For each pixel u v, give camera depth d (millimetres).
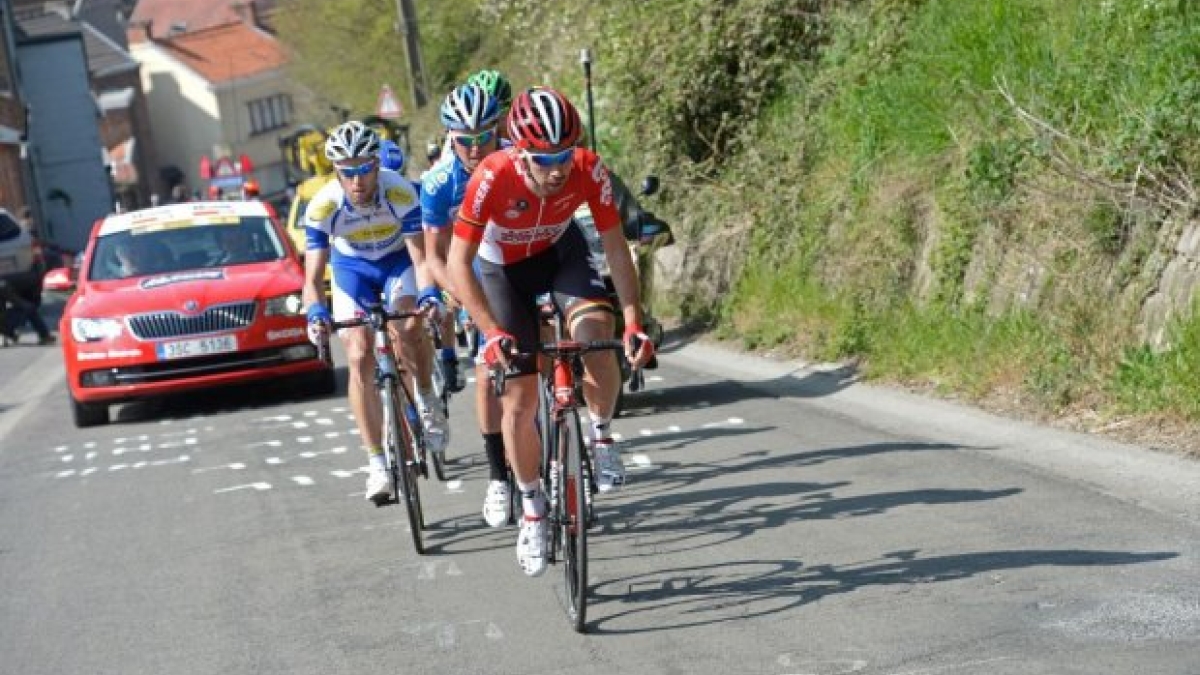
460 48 49000
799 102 19375
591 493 7766
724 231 19484
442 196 9133
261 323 16891
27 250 32781
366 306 10492
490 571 8773
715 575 8172
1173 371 10195
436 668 7160
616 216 7641
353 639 7789
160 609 8828
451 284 8523
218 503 11766
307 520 10750
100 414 17234
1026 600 7141
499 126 9453
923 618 7039
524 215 7734
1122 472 9359
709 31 20703
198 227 18547
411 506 9242
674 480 10773
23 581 9945
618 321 14445
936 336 13492
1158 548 7734
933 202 14773
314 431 14898
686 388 15070
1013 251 12867
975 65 14719
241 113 121500
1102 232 11719
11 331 31797
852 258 15906
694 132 21234
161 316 16781
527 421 7793
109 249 18375
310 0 55188
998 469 9867
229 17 144875
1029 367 11875
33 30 88875
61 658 8070
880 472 10195
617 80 22078
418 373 10742
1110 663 6238
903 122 15719
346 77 55281
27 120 65125
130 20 148500
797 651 6789
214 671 7543
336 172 10164
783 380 14789
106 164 75875
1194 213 10906
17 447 16312
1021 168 13125
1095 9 13617
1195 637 6445
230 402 18047
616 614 7668
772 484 10242
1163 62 12031
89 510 12133
